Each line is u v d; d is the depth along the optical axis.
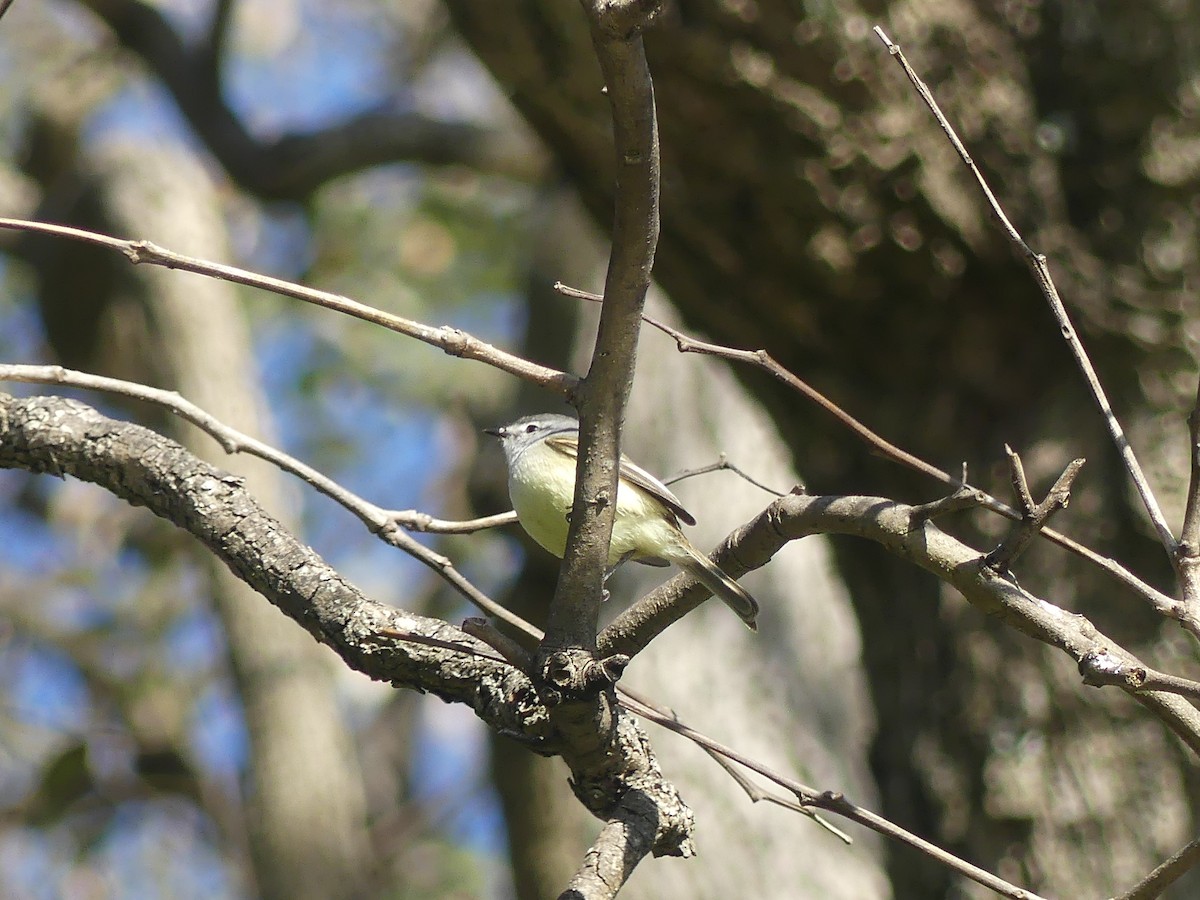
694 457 15.16
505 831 14.37
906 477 10.42
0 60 21.69
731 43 9.16
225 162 17.38
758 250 9.99
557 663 4.85
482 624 4.95
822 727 14.10
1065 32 9.64
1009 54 9.66
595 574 4.88
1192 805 9.06
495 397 20.22
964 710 9.88
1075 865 9.19
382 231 20.78
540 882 13.87
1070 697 9.43
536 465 8.77
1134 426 9.46
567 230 16.59
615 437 4.85
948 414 10.19
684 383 15.63
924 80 9.45
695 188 9.79
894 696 10.55
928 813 10.03
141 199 15.93
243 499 6.08
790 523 5.69
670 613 6.09
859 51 9.27
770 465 15.16
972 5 9.59
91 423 6.27
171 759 19.52
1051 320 9.81
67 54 21.75
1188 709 5.21
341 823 14.82
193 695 20.14
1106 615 9.22
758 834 12.89
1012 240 5.35
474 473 16.55
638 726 5.64
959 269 9.72
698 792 13.09
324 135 17.27
